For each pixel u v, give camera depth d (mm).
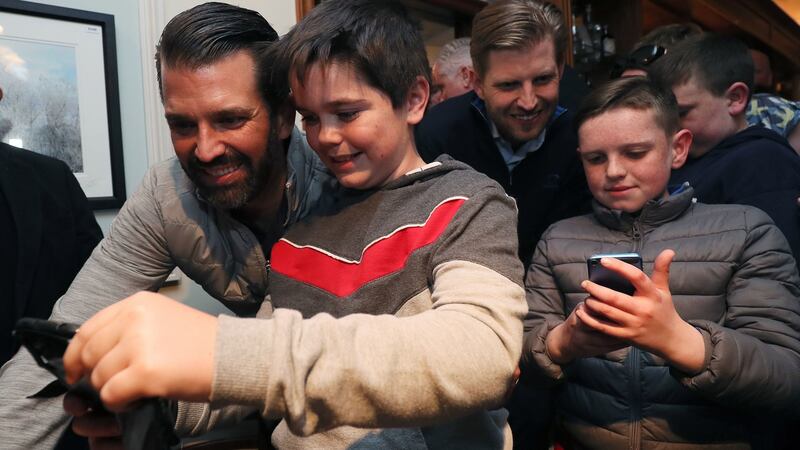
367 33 667
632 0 3232
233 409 766
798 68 5676
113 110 1681
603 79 3348
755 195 1356
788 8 5109
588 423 1129
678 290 1081
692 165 1530
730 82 1491
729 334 914
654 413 1049
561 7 2893
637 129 1130
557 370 1035
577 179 1692
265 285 1037
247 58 792
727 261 1060
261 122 817
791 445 1377
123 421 404
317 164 1007
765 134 1451
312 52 665
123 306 409
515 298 543
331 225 742
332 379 424
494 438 710
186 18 782
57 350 437
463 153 1744
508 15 1468
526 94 1484
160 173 996
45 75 1554
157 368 377
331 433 668
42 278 1360
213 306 1929
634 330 825
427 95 759
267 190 951
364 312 642
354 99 667
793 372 951
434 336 468
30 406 713
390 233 667
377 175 717
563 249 1219
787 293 1024
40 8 1524
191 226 963
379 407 441
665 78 1521
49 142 1568
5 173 1343
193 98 772
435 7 2629
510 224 634
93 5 1639
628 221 1177
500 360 483
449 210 634
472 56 1599
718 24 4164
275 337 420
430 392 450
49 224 1388
